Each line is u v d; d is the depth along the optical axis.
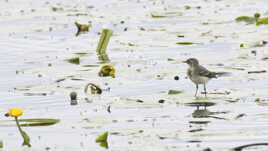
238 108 14.76
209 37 25.44
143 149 11.46
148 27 28.92
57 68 20.52
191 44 24.20
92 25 30.19
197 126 13.19
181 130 12.88
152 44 24.64
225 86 17.17
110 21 31.19
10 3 39.25
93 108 15.21
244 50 22.34
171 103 15.47
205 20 30.11
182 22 29.88
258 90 16.48
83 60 21.95
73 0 40.41
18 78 19.09
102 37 23.88
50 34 27.94
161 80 18.27
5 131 13.32
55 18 32.72
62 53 23.45
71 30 28.97
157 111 14.65
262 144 11.73
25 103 15.97
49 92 17.09
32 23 31.19
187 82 17.98
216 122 13.51
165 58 21.77
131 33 27.55
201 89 17.02
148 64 20.78
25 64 21.38
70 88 17.53
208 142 11.92
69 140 12.43
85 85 17.89
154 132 12.73
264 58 20.70
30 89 17.53
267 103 15.10
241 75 18.36
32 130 13.32
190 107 15.00
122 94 16.69
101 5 37.66
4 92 17.27
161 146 11.64
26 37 27.19
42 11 35.53
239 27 27.55
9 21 31.98
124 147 11.66
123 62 21.28
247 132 12.59
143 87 17.47
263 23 27.94
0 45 25.33
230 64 19.98
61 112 14.92
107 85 17.81
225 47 23.16
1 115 14.77
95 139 12.40
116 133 12.77
